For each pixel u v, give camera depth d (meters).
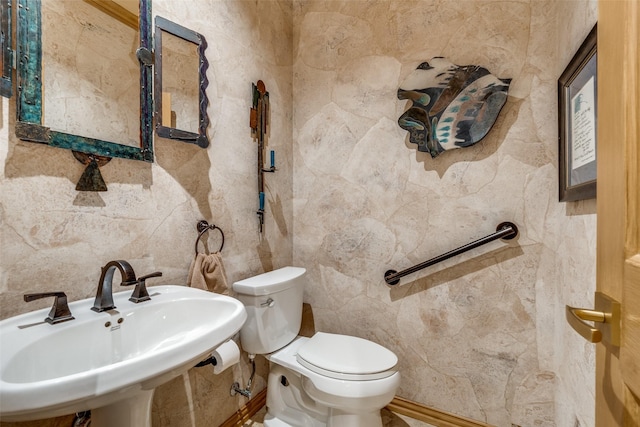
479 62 1.41
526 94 1.33
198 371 1.27
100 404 0.57
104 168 0.96
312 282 1.81
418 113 1.48
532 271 1.32
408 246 1.56
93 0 0.93
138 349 0.88
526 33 1.33
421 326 1.53
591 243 0.92
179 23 1.18
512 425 1.36
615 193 0.44
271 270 1.69
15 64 0.77
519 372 1.34
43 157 0.83
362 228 1.67
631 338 0.39
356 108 1.68
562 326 1.18
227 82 1.40
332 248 1.75
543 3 1.30
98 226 0.94
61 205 0.86
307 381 1.25
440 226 1.49
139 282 0.94
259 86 1.58
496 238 1.32
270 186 1.69
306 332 1.83
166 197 1.15
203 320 0.98
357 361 1.24
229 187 1.42
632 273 0.40
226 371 1.41
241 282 1.40
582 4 0.98
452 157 1.46
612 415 0.44
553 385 1.29
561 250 1.20
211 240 1.33
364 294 1.67
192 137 1.21
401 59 1.57
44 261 0.83
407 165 1.56
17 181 0.78
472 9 1.42
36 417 0.52
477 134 1.36
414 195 1.54
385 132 1.61
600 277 0.49
